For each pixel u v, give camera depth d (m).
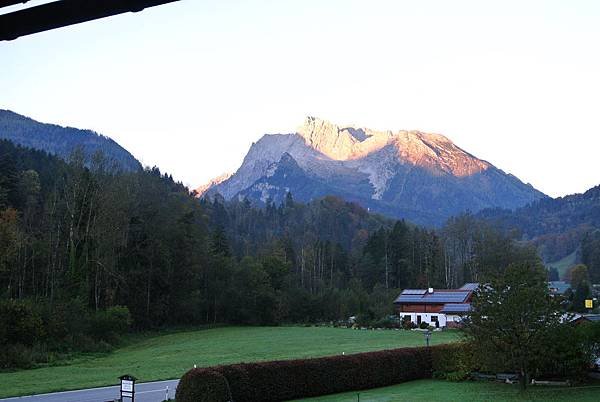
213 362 49.00
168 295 86.94
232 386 30.44
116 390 34.44
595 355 40.69
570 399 33.44
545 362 38.59
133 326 80.25
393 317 94.75
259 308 99.56
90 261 69.94
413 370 42.88
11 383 38.25
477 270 123.94
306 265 130.00
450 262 141.00
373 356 39.72
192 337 78.25
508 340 37.09
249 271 101.38
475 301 39.03
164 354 58.19
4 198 79.25
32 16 6.56
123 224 78.75
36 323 54.97
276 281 108.44
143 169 104.19
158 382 37.94
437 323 92.56
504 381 41.19
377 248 135.00
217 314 98.94
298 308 105.06
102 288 74.69
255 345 64.69
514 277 37.75
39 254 69.06
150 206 87.81
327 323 101.75
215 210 196.75
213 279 100.06
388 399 33.75
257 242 165.50
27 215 76.19
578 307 105.62
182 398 28.67
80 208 69.56
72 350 57.69
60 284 66.62
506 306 36.75
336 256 137.38
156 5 6.22
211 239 112.88
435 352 44.25
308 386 34.66
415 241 142.62
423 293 98.69
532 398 33.84
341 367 37.03
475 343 38.66
